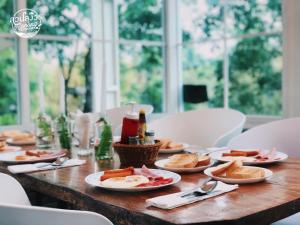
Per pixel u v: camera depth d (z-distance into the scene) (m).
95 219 1.02
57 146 2.45
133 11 5.60
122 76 5.52
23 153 2.21
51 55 4.83
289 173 1.57
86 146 2.21
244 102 4.85
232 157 1.86
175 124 3.19
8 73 4.55
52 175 1.65
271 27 4.48
